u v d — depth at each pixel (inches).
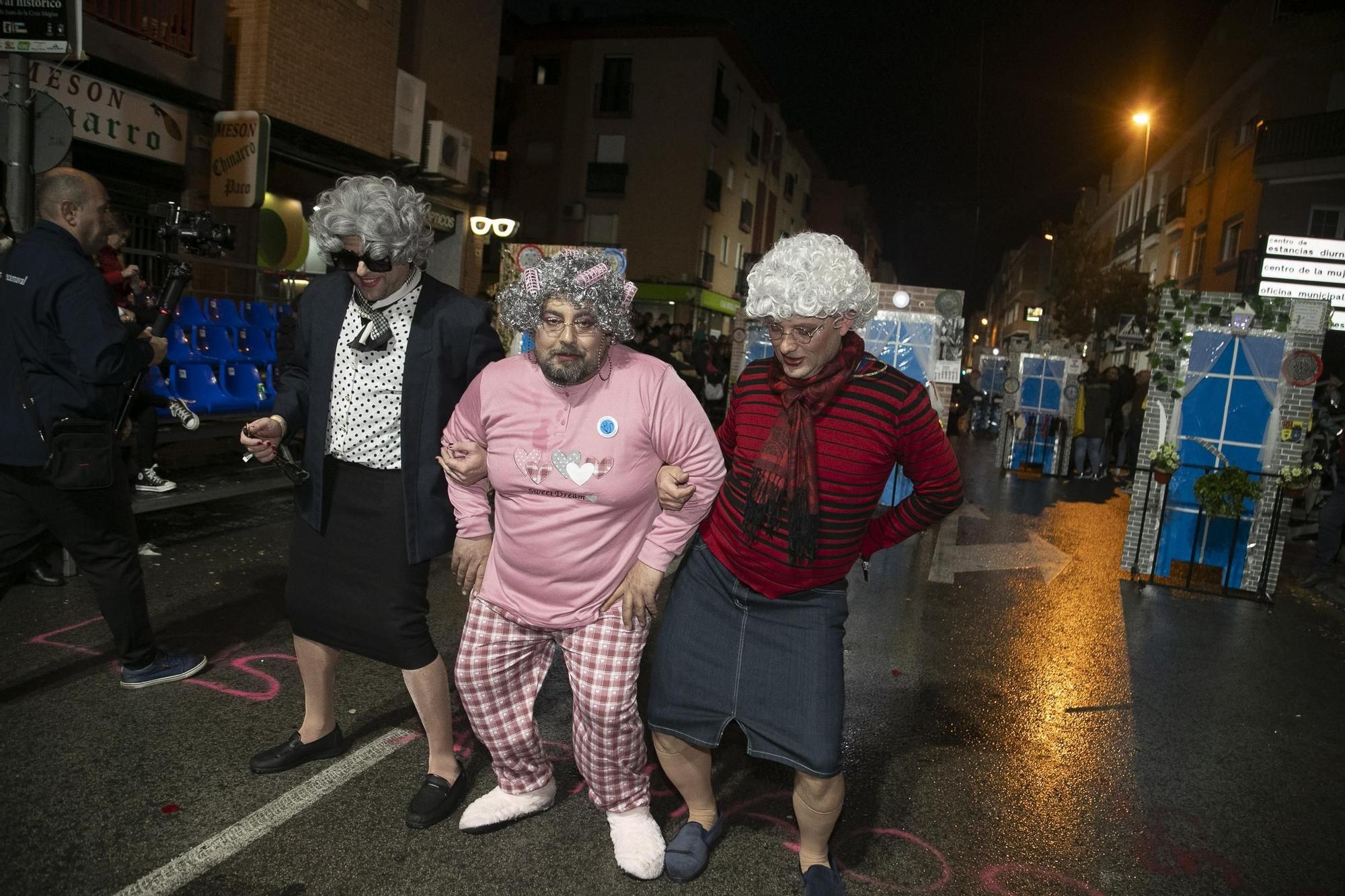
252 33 403.5
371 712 142.6
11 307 118.9
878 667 187.2
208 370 274.4
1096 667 196.9
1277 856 122.7
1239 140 942.4
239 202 384.8
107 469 124.3
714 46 1153.4
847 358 93.2
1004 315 3661.4
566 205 1202.6
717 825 111.6
